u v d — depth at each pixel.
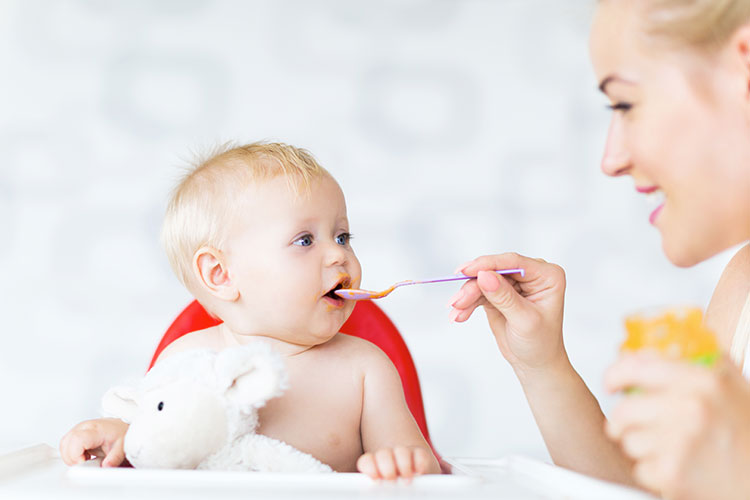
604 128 3.20
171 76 3.16
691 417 0.58
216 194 1.17
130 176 3.12
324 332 1.13
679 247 0.89
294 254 1.12
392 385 1.13
